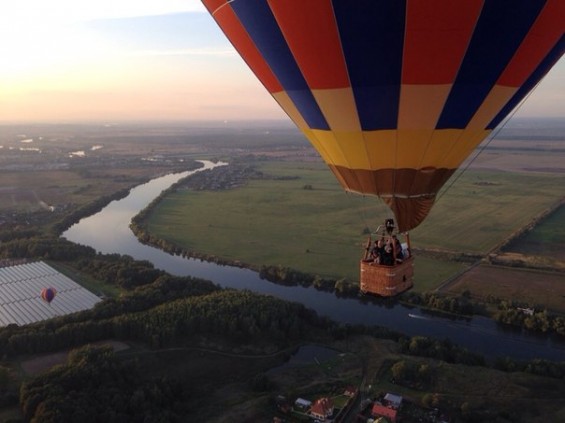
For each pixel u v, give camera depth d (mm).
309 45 14141
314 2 13203
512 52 13969
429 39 13148
